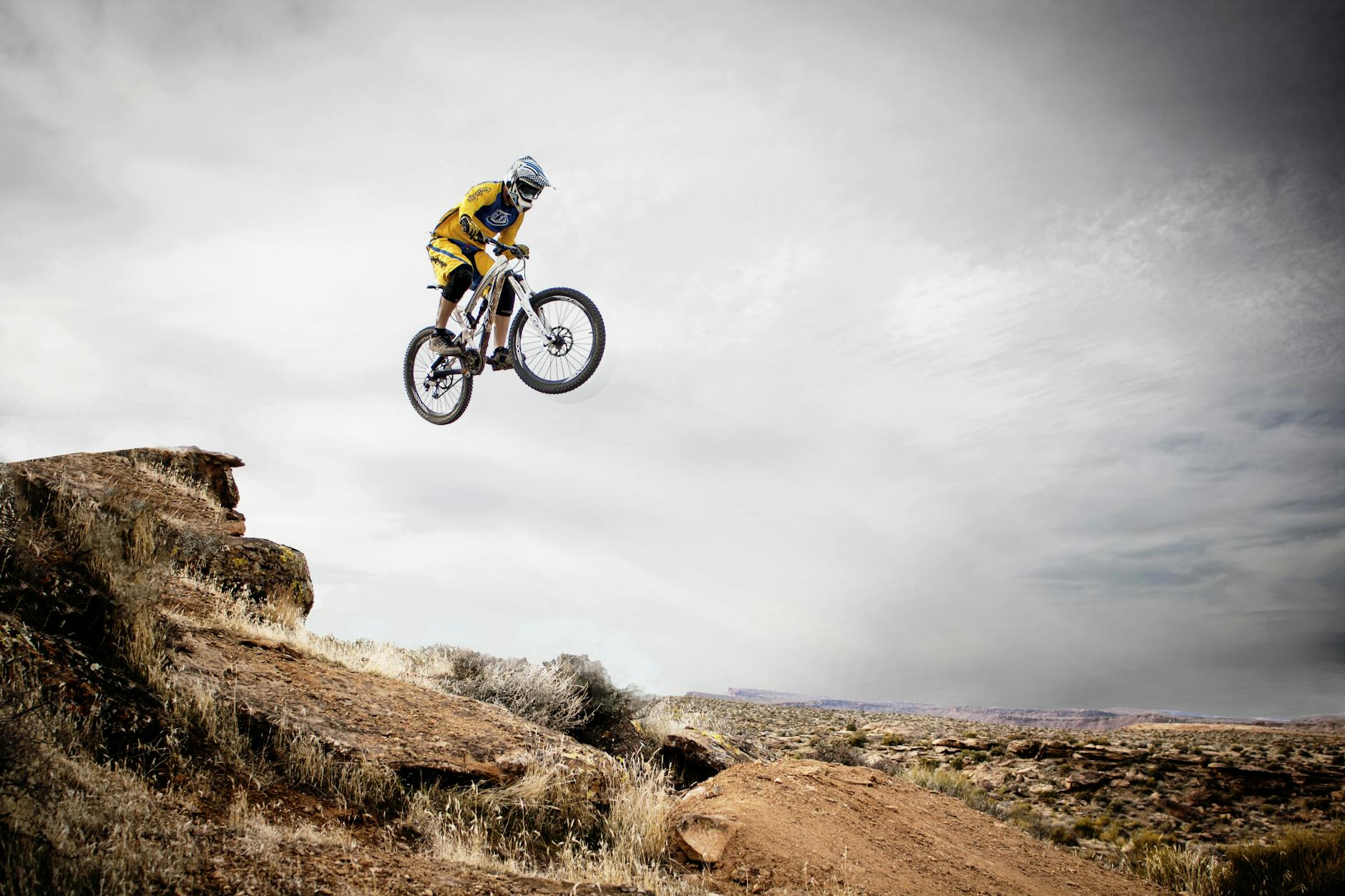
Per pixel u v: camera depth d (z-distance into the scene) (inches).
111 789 190.7
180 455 676.1
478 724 355.3
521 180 327.0
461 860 231.1
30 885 140.1
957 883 311.7
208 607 420.2
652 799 332.2
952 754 1096.8
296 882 175.3
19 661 217.5
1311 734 1437.0
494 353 334.6
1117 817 811.4
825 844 309.0
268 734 273.7
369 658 458.0
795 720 1473.9
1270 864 519.5
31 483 370.9
